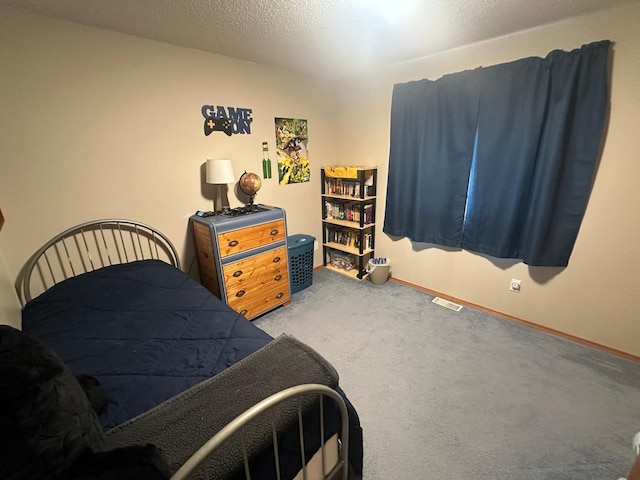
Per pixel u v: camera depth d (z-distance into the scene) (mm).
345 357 2094
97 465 628
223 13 1658
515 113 2143
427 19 1792
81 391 841
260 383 1048
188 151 2381
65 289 1711
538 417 1601
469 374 1916
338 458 1189
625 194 1876
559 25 1886
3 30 1568
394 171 2971
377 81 2951
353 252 3324
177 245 2465
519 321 2479
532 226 2195
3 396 650
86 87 1858
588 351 2104
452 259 2799
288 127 3012
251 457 834
